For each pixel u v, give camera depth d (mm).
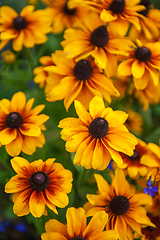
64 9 749
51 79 641
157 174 582
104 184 578
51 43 873
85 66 607
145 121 824
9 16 710
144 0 698
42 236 505
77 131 536
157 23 704
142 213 562
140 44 649
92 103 550
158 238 581
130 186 598
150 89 734
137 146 632
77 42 627
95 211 557
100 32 613
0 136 560
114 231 508
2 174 692
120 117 546
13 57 741
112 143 526
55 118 771
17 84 808
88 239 507
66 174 539
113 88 614
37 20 710
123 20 643
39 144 585
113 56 625
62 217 626
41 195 522
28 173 535
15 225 782
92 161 519
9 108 601
